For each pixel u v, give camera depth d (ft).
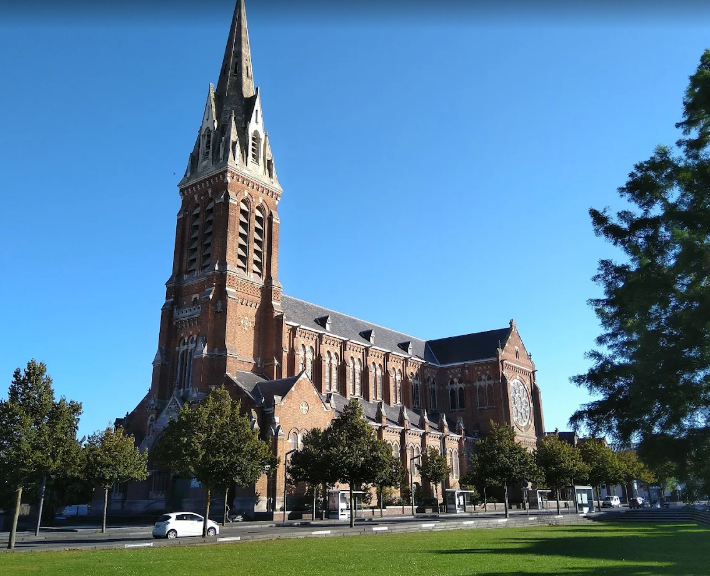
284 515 209.56
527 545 122.11
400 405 348.79
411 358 363.35
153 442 254.68
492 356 371.35
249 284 277.85
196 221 289.53
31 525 216.95
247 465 161.07
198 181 292.61
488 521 192.24
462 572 79.87
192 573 79.25
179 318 278.05
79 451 138.00
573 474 273.33
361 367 332.60
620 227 104.73
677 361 84.38
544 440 298.76
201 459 155.33
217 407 167.84
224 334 260.01
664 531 165.58
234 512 221.66
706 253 85.81
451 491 278.05
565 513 270.67
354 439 189.16
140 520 234.17
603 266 108.37
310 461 192.95
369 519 227.61
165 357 273.13
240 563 90.68
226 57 322.96
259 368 272.10
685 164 97.40
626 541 131.85
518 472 240.32
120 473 186.29
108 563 91.25
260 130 307.17
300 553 105.91
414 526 172.24
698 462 87.51
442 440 328.08
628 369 93.56
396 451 298.56
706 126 94.94
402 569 83.30
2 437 125.80
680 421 85.92
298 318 307.58
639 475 357.41
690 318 83.97
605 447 329.93
